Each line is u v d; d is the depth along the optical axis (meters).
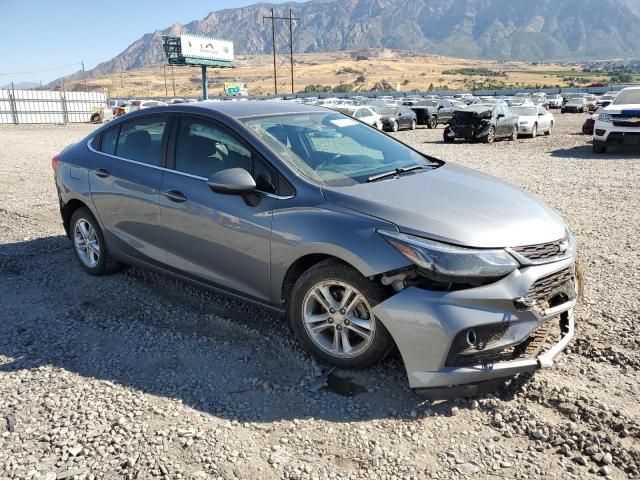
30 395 3.36
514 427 3.03
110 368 3.68
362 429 3.02
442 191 3.66
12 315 4.50
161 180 4.34
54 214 8.08
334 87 193.38
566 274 3.42
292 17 73.94
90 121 52.88
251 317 4.37
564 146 18.56
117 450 2.86
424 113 32.69
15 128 40.94
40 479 2.66
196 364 3.71
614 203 8.60
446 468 2.74
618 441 2.89
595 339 3.95
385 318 3.19
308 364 3.64
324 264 3.44
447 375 3.07
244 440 2.94
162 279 5.20
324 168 3.88
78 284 5.14
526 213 3.51
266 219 3.66
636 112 14.71
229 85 97.62
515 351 3.23
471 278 3.06
